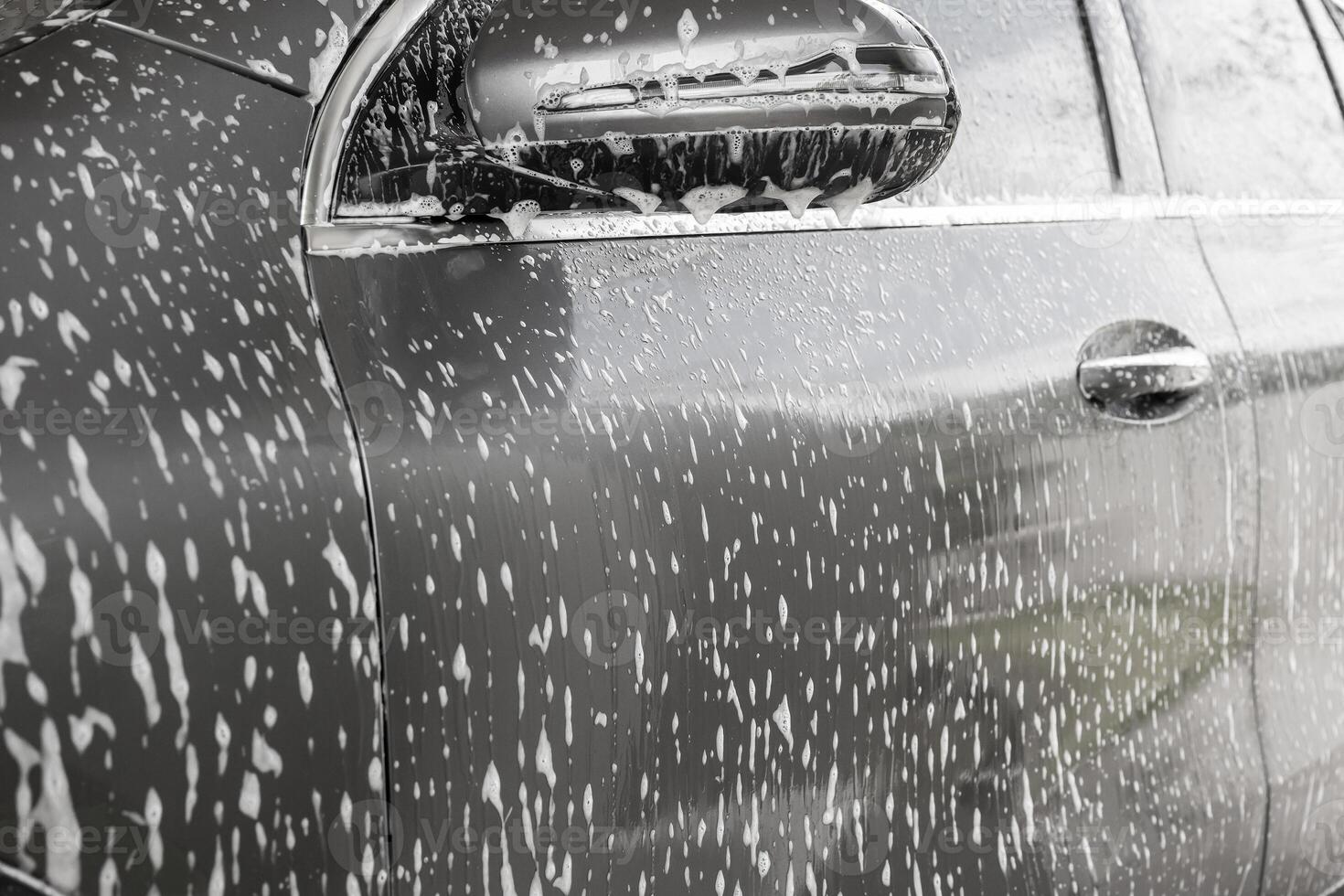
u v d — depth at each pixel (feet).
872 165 3.39
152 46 3.00
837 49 3.22
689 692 3.23
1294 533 4.81
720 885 3.33
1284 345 4.81
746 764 3.36
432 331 3.01
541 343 3.18
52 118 2.74
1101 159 4.77
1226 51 5.38
